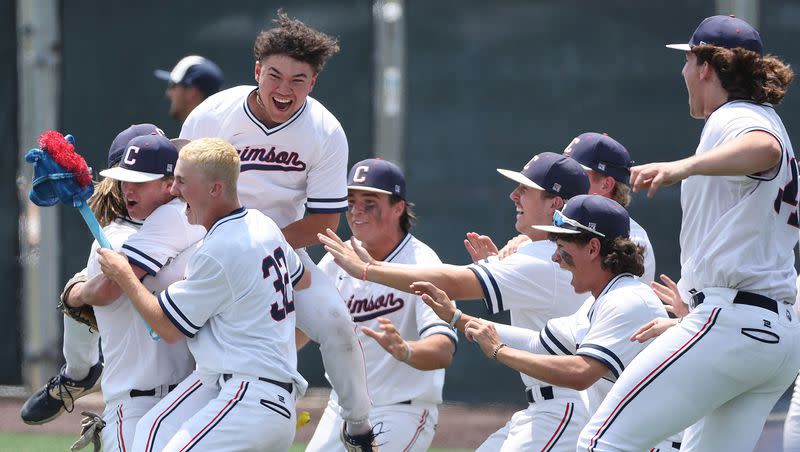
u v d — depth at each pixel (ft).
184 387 54.65
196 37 117.39
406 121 116.67
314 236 61.77
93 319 60.49
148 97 117.70
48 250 118.93
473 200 115.96
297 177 61.31
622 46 114.42
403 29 116.57
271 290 53.67
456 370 115.03
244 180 60.44
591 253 55.72
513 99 115.75
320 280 60.70
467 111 116.16
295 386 54.54
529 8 115.24
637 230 68.44
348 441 62.28
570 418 58.13
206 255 52.24
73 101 118.42
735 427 52.24
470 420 110.83
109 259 53.52
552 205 62.08
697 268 51.70
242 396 52.19
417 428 64.69
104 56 118.11
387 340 57.67
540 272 59.21
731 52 52.21
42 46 118.62
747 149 47.93
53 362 119.14
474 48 115.96
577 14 114.73
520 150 115.65
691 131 113.80
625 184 68.13
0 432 102.94
